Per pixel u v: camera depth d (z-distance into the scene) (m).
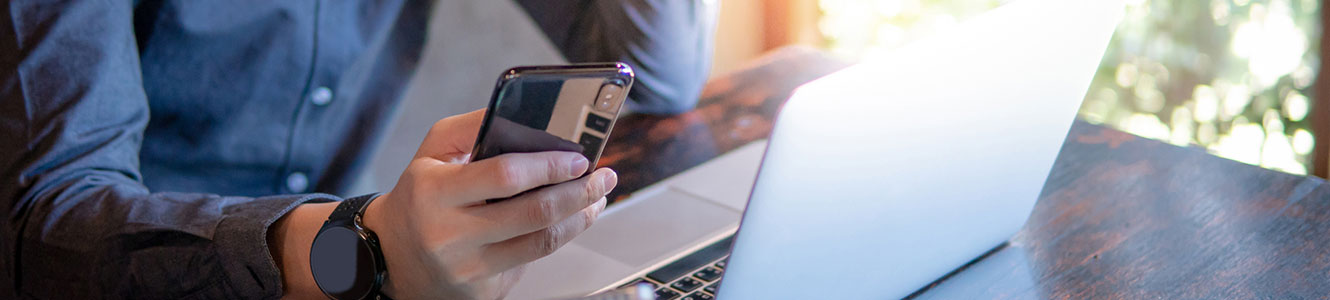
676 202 0.95
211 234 0.71
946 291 0.77
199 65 1.16
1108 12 0.69
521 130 0.58
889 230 0.66
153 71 1.14
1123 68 2.16
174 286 0.73
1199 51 2.03
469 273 0.61
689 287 0.76
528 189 0.58
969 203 0.72
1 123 0.81
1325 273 0.79
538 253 0.62
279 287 0.70
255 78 1.20
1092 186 0.98
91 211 0.76
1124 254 0.83
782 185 0.55
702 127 1.20
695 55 1.33
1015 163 0.73
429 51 1.58
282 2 1.18
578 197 0.60
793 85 1.34
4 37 0.82
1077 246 0.85
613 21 1.32
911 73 0.58
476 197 0.57
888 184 0.62
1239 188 0.96
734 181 1.01
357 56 1.31
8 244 0.79
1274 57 1.92
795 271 0.61
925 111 0.61
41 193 0.79
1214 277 0.79
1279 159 1.97
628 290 0.49
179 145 1.20
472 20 1.62
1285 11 1.87
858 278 0.67
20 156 0.81
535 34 1.69
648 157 1.10
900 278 0.72
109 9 0.88
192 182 1.23
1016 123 0.69
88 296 0.75
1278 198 0.94
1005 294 0.76
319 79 1.27
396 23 1.34
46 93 0.82
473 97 1.66
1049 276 0.79
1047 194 0.96
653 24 1.27
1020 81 0.67
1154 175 1.00
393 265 0.64
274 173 1.29
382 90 1.37
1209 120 2.07
